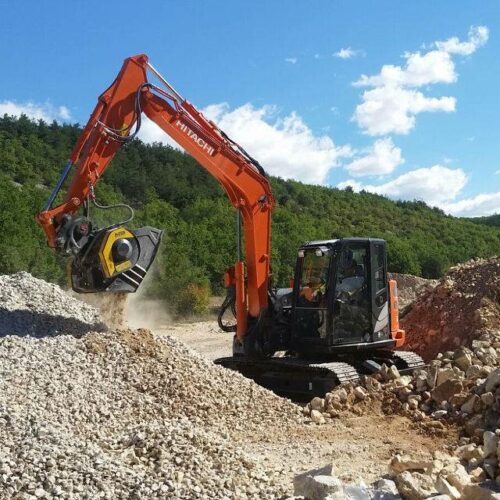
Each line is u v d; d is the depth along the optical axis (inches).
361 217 3228.3
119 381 354.0
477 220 4722.0
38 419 278.5
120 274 391.9
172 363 376.2
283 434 332.5
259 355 452.1
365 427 347.9
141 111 416.8
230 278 462.3
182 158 3213.6
